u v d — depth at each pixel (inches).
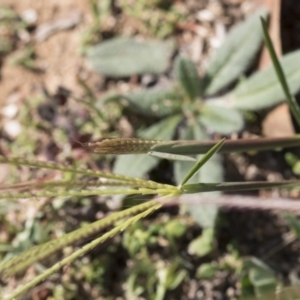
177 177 25.3
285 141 19.0
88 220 27.8
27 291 14.8
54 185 14.5
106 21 32.8
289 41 30.1
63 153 29.1
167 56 29.6
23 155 30.2
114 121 30.2
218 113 27.2
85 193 14.7
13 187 14.4
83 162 28.8
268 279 23.1
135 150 15.8
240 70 27.5
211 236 26.8
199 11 32.2
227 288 26.5
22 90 32.2
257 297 20.8
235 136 29.0
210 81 28.0
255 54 27.4
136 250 26.5
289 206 20.2
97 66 29.8
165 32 32.0
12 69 32.8
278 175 28.3
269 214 27.5
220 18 31.8
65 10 33.6
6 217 28.7
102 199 27.7
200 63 31.3
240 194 27.5
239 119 26.5
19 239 27.2
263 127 28.0
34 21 33.7
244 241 27.3
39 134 30.7
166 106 27.9
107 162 28.7
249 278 23.9
